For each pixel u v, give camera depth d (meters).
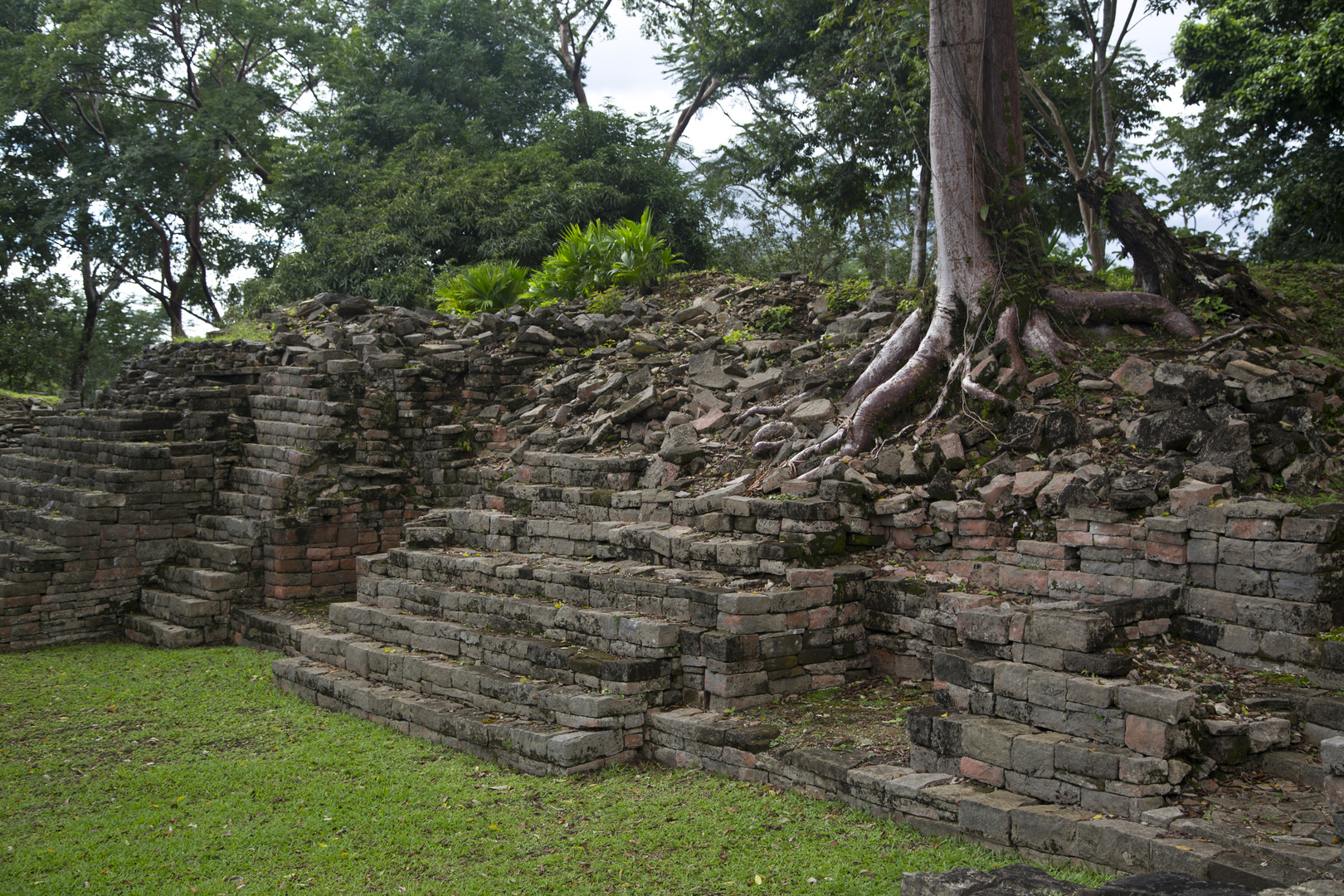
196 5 28.80
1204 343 10.45
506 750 8.49
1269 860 4.92
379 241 26.02
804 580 8.62
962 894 4.52
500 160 29.27
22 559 14.41
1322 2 16.61
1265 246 19.62
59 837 7.29
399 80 33.75
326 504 14.62
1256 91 17.06
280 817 7.50
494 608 10.20
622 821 6.99
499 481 13.86
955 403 10.59
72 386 35.81
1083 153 20.91
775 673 8.44
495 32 36.22
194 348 18.17
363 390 15.70
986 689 6.69
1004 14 11.72
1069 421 9.52
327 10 31.66
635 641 8.65
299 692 11.31
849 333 13.40
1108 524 8.16
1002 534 9.06
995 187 11.43
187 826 7.41
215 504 16.05
